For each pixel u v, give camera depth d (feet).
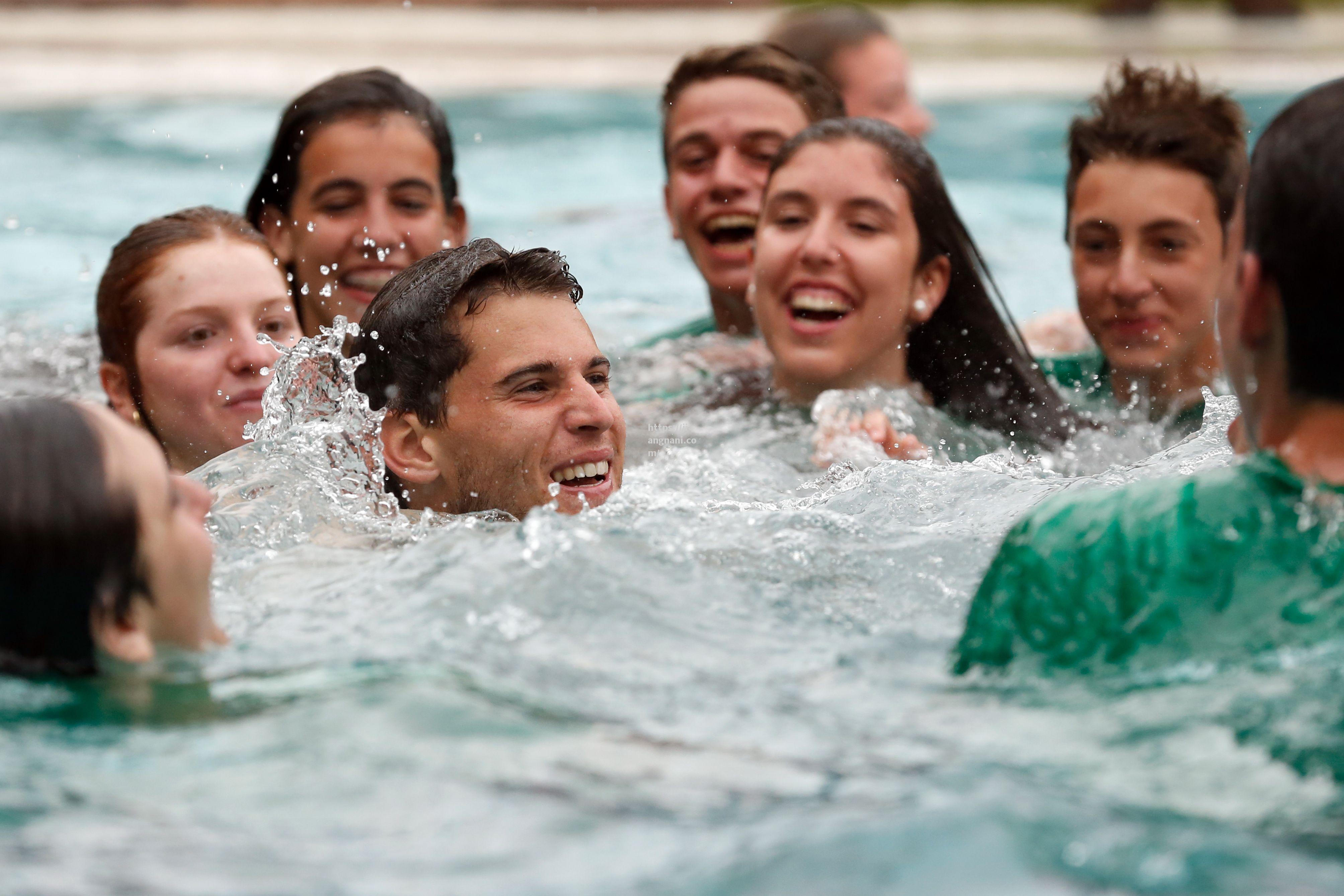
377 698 7.57
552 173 37.45
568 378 12.33
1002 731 7.15
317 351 13.34
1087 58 55.11
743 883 5.58
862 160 16.61
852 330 16.67
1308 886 5.47
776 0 70.54
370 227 18.03
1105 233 16.85
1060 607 7.75
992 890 5.41
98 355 20.13
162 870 5.84
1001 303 17.58
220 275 14.88
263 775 6.72
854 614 9.50
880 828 5.93
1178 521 7.63
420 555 10.30
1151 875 5.52
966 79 50.93
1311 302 7.25
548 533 10.41
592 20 65.41
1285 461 7.52
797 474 14.48
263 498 12.00
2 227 29.50
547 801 6.48
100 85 46.88
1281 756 6.64
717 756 7.02
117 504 7.71
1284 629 7.27
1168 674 7.39
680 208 21.25
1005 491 12.43
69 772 6.73
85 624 7.64
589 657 8.50
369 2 68.33
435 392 12.27
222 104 43.68
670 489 13.32
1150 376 17.04
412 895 5.63
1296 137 7.41
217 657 8.30
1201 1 71.87
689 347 21.29
